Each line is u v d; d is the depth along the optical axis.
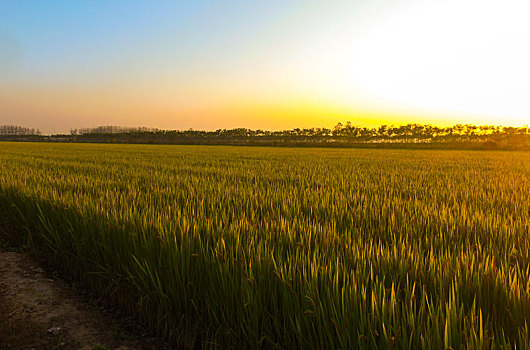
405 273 2.68
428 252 3.36
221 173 12.09
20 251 5.54
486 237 3.91
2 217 6.46
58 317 3.57
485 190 8.48
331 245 3.38
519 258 3.24
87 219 4.32
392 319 2.10
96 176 10.28
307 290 2.35
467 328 1.94
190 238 3.36
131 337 3.24
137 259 3.46
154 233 3.57
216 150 39.41
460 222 4.54
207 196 6.51
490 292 2.37
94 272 3.92
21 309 3.71
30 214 5.60
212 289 2.79
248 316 2.52
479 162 20.14
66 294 4.12
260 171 12.91
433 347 1.85
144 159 20.66
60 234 4.81
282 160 20.78
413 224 4.54
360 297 2.18
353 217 4.99
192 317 3.01
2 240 6.06
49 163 15.84
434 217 4.86
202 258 2.99
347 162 19.28
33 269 4.84
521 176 11.94
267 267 2.72
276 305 2.47
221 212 5.05
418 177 11.49
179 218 4.07
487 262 2.75
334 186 8.90
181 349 3.04
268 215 4.85
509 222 4.77
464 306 2.31
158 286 3.22
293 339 2.30
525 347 1.77
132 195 6.25
